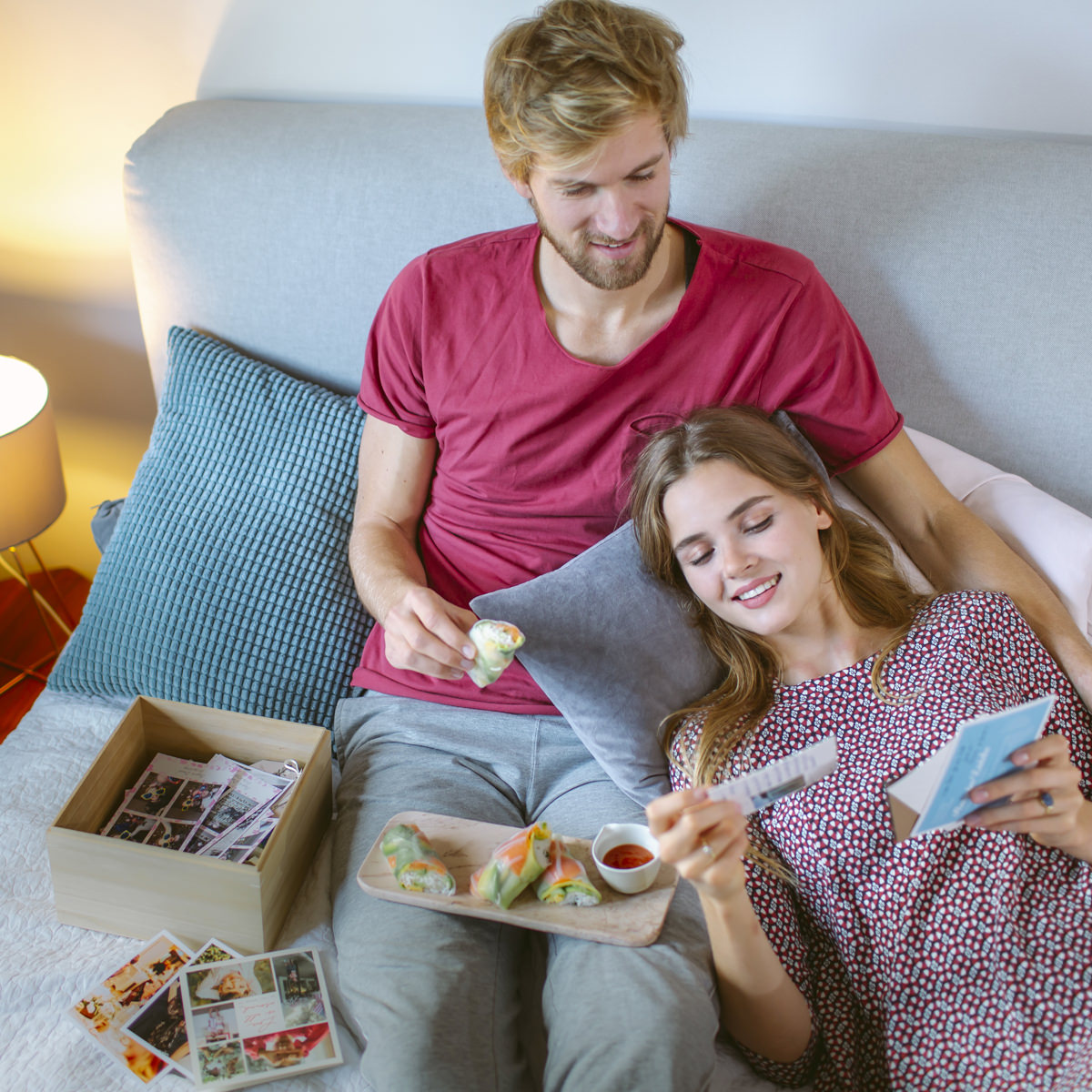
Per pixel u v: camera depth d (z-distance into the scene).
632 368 1.47
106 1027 1.20
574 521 1.55
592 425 1.50
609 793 1.42
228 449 1.72
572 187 1.26
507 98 1.24
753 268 1.47
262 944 1.29
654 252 1.35
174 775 1.48
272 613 1.62
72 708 1.63
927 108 1.75
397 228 1.75
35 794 1.48
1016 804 1.10
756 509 1.29
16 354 2.24
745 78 1.77
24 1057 1.17
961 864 1.18
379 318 1.58
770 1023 1.14
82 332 2.20
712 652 1.42
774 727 1.32
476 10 1.79
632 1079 1.05
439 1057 1.09
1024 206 1.61
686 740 1.35
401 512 1.64
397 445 1.62
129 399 2.26
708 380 1.49
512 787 1.46
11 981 1.25
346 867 1.35
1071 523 1.48
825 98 1.77
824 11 1.70
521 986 1.29
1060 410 1.66
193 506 1.69
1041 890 1.18
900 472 1.55
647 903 1.23
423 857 1.25
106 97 1.97
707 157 1.69
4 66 1.95
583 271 1.35
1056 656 1.38
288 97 1.93
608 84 1.18
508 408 1.50
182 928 1.30
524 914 1.21
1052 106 1.71
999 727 0.96
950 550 1.51
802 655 1.36
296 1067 1.16
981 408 1.69
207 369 1.77
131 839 1.37
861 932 1.21
